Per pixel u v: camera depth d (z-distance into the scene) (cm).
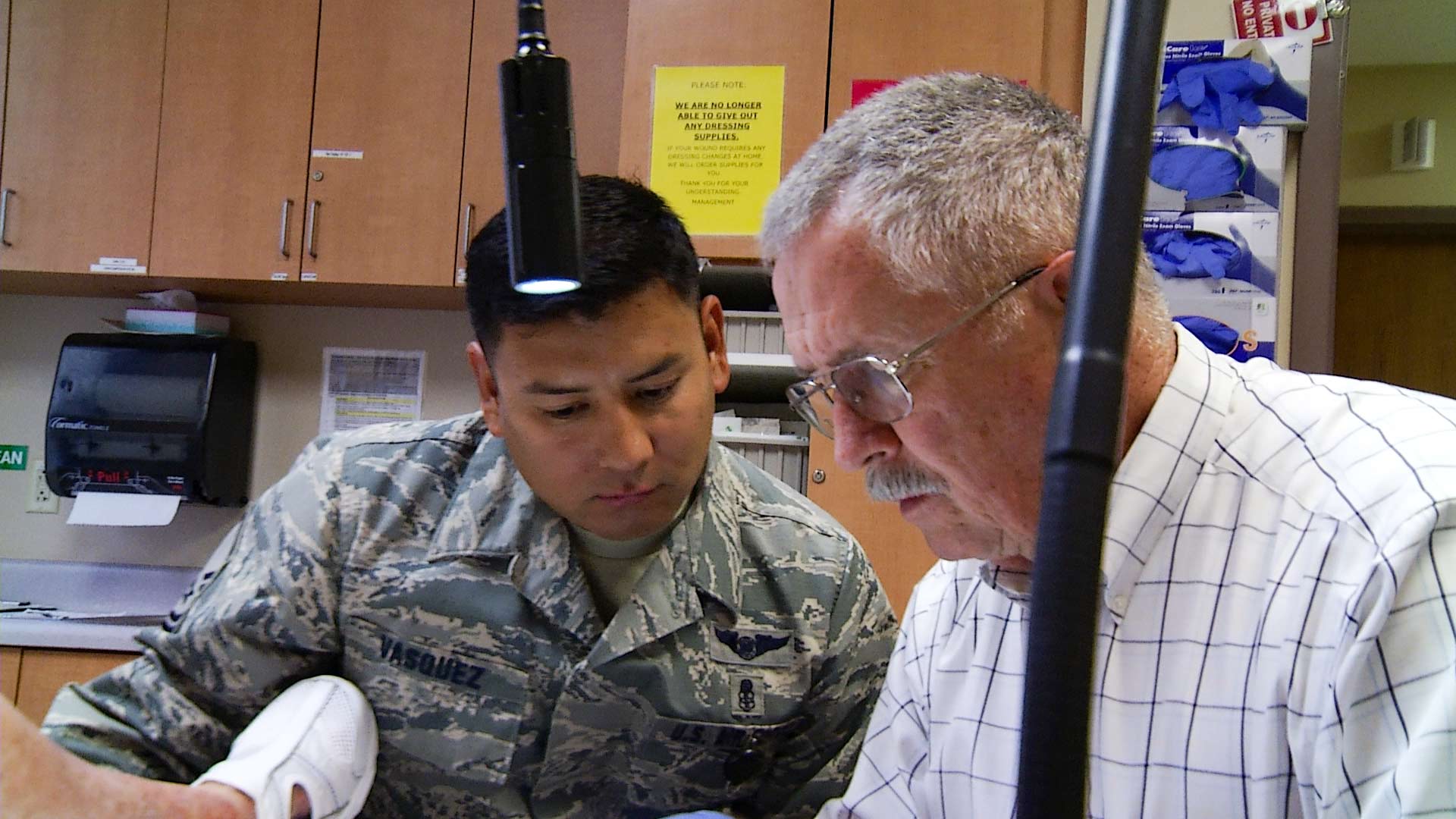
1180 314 181
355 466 102
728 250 192
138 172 246
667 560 97
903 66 191
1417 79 338
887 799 92
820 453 186
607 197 85
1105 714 68
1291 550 64
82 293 277
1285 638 61
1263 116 181
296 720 86
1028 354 65
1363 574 57
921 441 69
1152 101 31
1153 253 182
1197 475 70
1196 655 66
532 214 41
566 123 42
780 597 100
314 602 95
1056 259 64
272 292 259
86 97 249
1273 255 179
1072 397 28
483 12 242
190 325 260
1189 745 65
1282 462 67
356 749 89
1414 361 351
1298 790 60
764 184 193
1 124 250
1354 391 69
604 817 101
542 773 97
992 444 67
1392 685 54
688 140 196
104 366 252
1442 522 55
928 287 66
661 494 91
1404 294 354
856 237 67
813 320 70
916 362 67
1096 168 31
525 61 42
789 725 100
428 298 256
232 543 102
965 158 66
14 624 218
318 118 243
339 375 271
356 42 244
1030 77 188
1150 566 69
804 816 102
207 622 92
